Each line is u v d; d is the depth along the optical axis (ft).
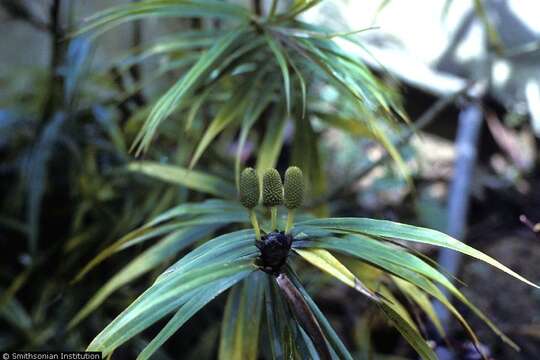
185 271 1.81
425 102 6.32
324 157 5.40
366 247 1.86
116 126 3.95
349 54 2.41
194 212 2.48
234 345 2.16
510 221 5.70
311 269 3.60
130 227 3.56
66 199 4.40
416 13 6.61
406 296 2.43
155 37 5.25
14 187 4.37
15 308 3.81
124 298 3.80
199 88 2.93
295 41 2.48
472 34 6.16
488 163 6.31
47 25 3.97
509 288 4.75
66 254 4.09
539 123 5.77
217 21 3.76
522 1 6.02
